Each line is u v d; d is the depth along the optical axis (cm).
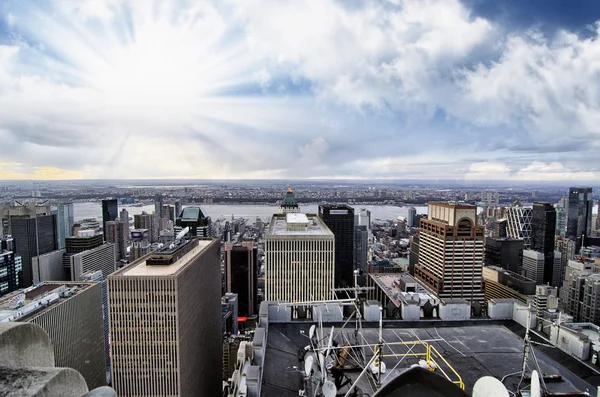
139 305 9675
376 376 1888
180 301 9856
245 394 1689
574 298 17262
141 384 9894
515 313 2595
